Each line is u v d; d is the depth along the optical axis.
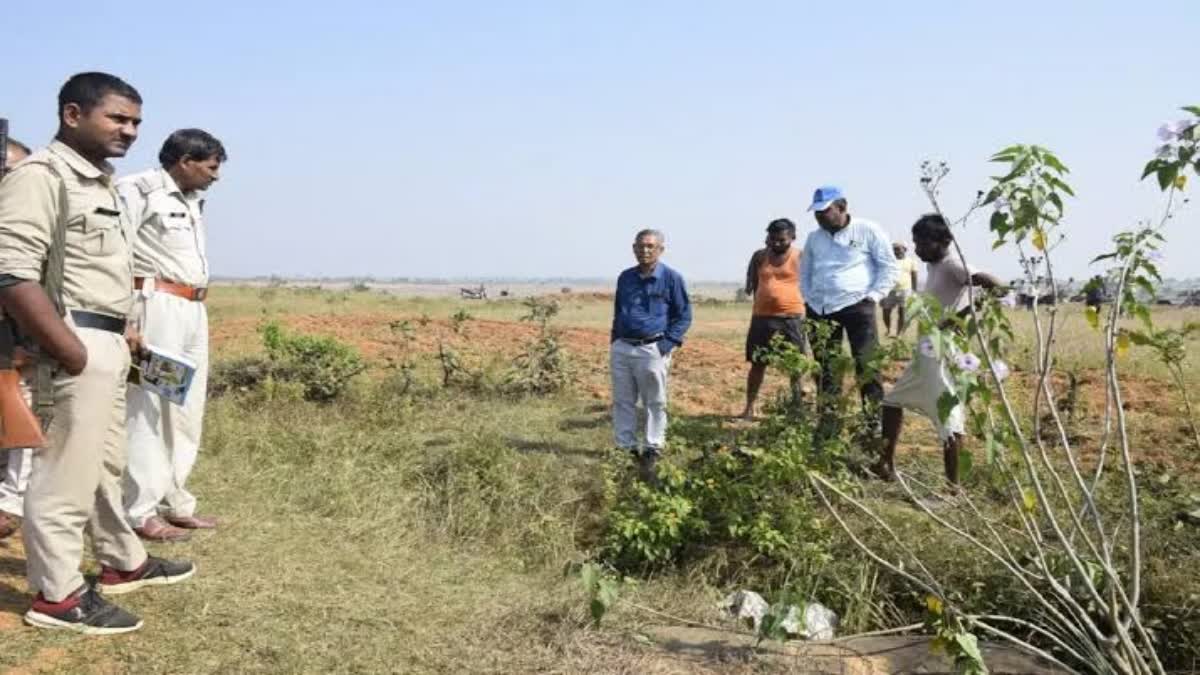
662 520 5.02
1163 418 7.91
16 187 3.21
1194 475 6.05
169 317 4.66
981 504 5.43
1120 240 3.40
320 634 3.83
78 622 3.54
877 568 4.70
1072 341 11.00
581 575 3.96
